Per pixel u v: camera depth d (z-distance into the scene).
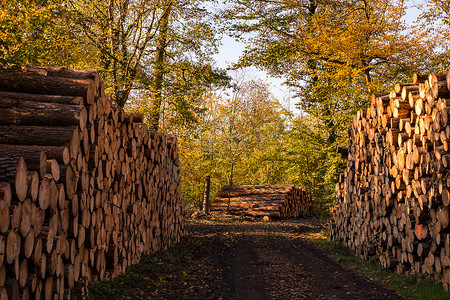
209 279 8.34
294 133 27.41
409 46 17.75
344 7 21.70
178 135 21.30
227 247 12.91
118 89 17.38
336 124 23.16
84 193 6.22
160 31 18.20
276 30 24.42
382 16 18.70
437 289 6.91
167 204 12.62
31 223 4.52
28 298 4.57
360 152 12.11
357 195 12.15
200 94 19.11
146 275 8.36
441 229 7.01
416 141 8.21
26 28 8.65
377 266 9.69
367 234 10.88
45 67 6.58
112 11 16.78
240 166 29.98
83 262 6.30
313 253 12.10
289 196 27.16
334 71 20.44
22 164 4.30
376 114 10.64
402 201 8.88
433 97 7.51
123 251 8.15
